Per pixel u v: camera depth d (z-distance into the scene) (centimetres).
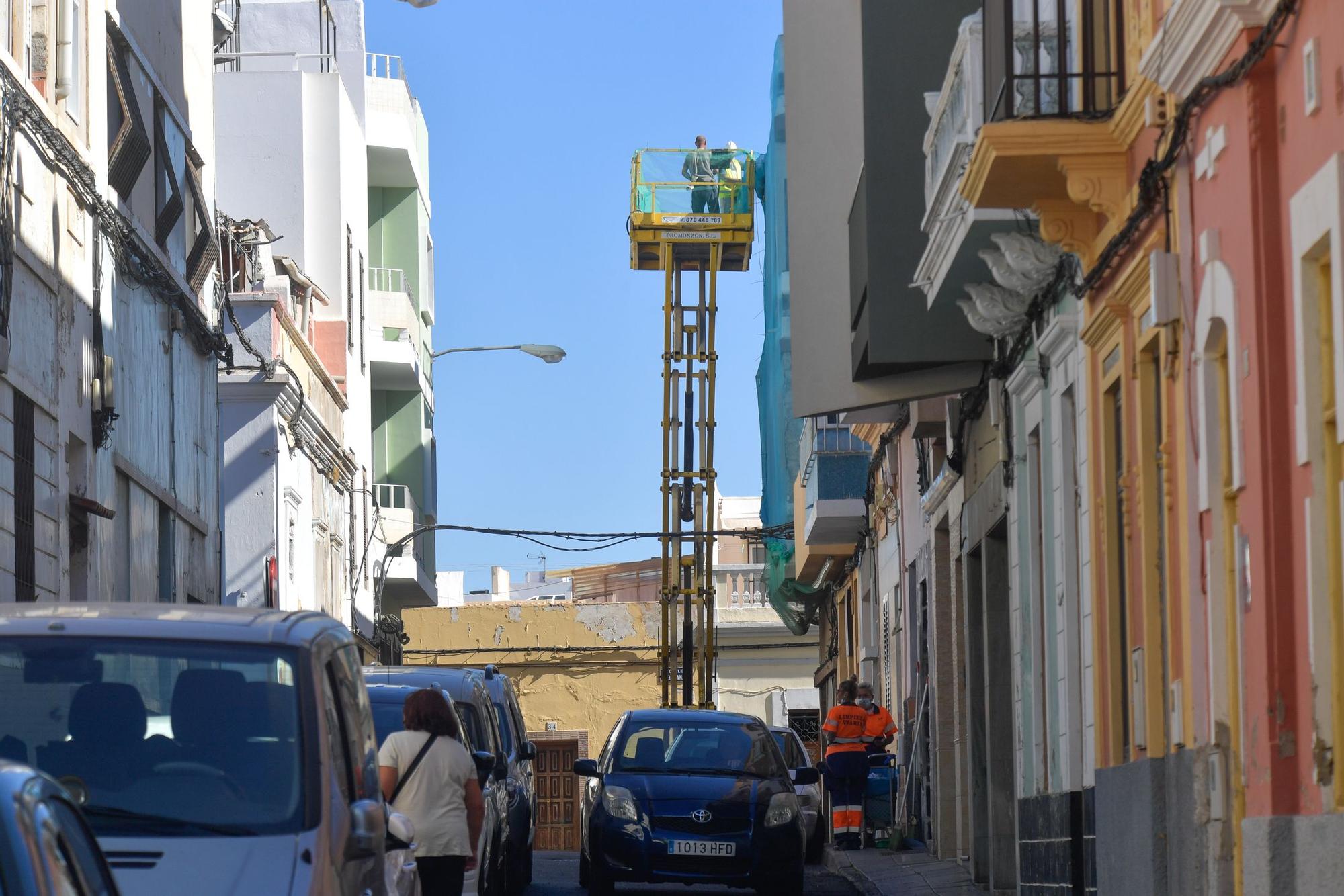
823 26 2314
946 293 1877
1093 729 1576
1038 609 1872
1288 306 1046
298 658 938
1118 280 1441
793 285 2283
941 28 2020
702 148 5534
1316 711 999
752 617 6072
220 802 870
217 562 3350
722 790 2267
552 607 5972
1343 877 930
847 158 2283
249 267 4034
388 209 5597
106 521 2539
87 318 2452
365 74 5356
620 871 2222
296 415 3906
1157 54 1235
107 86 2633
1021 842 1941
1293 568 1040
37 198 2231
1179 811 1267
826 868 2833
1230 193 1130
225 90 4728
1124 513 1465
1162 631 1374
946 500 2748
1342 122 945
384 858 990
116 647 930
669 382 5591
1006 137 1414
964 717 2612
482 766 1875
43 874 520
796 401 2264
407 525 5316
